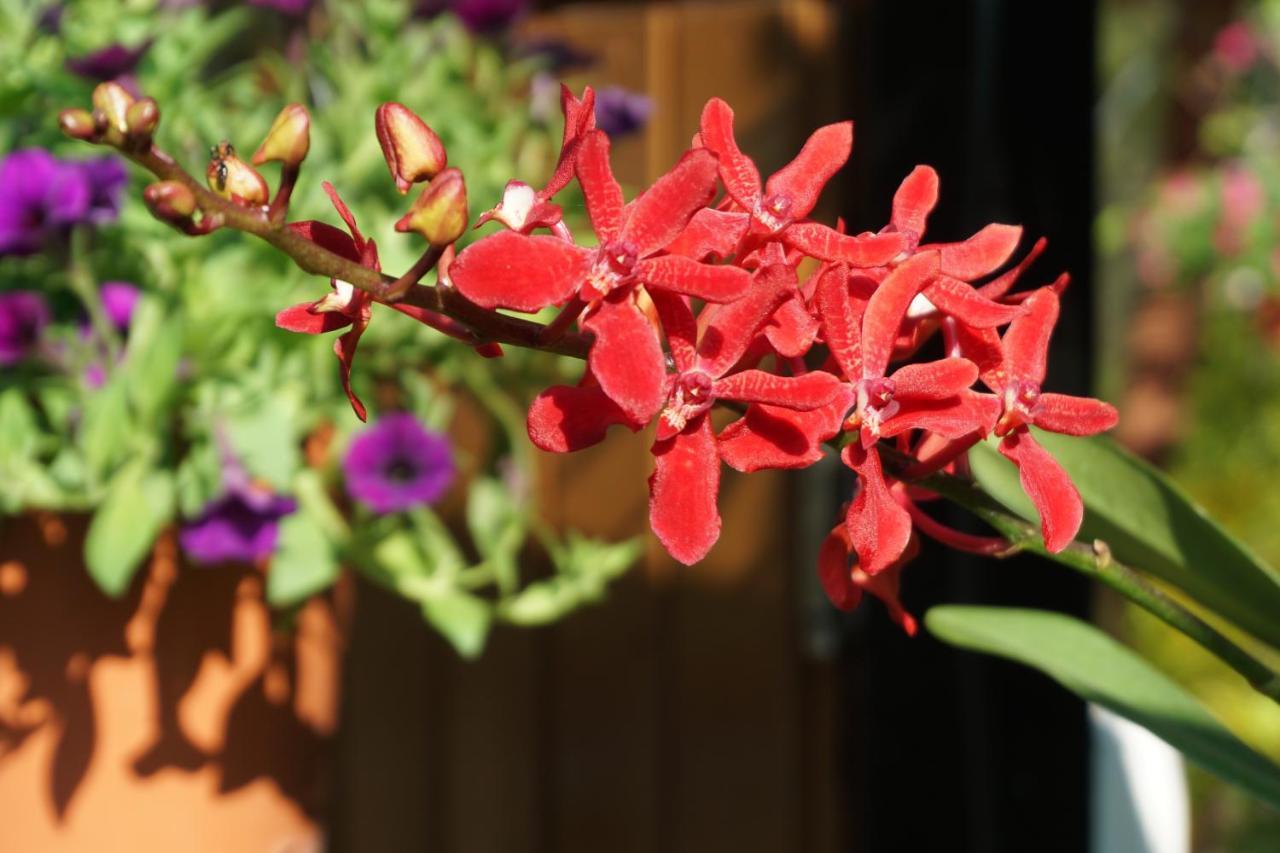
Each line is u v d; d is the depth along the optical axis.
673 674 1.44
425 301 0.84
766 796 1.41
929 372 0.86
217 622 1.17
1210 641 0.92
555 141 1.38
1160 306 3.66
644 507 1.44
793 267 0.88
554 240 0.83
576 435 0.84
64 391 1.15
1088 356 1.27
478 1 1.31
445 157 0.84
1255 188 3.55
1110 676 1.02
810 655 1.40
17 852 1.13
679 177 0.84
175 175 0.82
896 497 0.92
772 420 0.85
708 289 0.83
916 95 1.29
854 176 1.37
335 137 1.25
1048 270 1.27
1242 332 3.71
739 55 1.41
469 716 1.52
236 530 1.13
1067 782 1.28
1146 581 0.92
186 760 1.16
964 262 0.90
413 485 1.19
